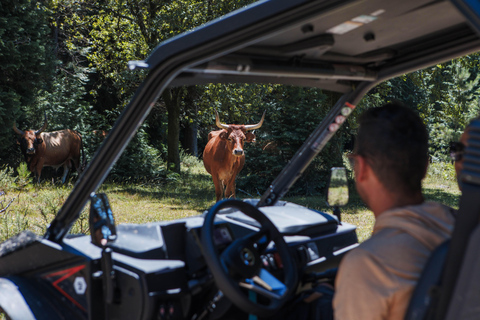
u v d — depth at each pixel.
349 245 2.79
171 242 2.24
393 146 1.46
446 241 1.28
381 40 2.11
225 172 11.45
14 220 7.77
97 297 2.13
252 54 1.99
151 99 1.84
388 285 1.28
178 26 17.50
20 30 15.91
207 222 2.06
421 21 1.87
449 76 25.28
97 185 2.13
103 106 26.95
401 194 1.49
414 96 28.45
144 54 18.95
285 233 2.55
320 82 2.53
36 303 2.27
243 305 1.92
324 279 2.42
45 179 17.50
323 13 1.39
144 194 14.13
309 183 15.03
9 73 16.28
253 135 11.12
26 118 17.86
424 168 1.51
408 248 1.31
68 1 22.28
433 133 25.05
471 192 1.14
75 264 2.21
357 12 1.68
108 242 2.05
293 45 1.96
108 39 20.42
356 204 12.18
